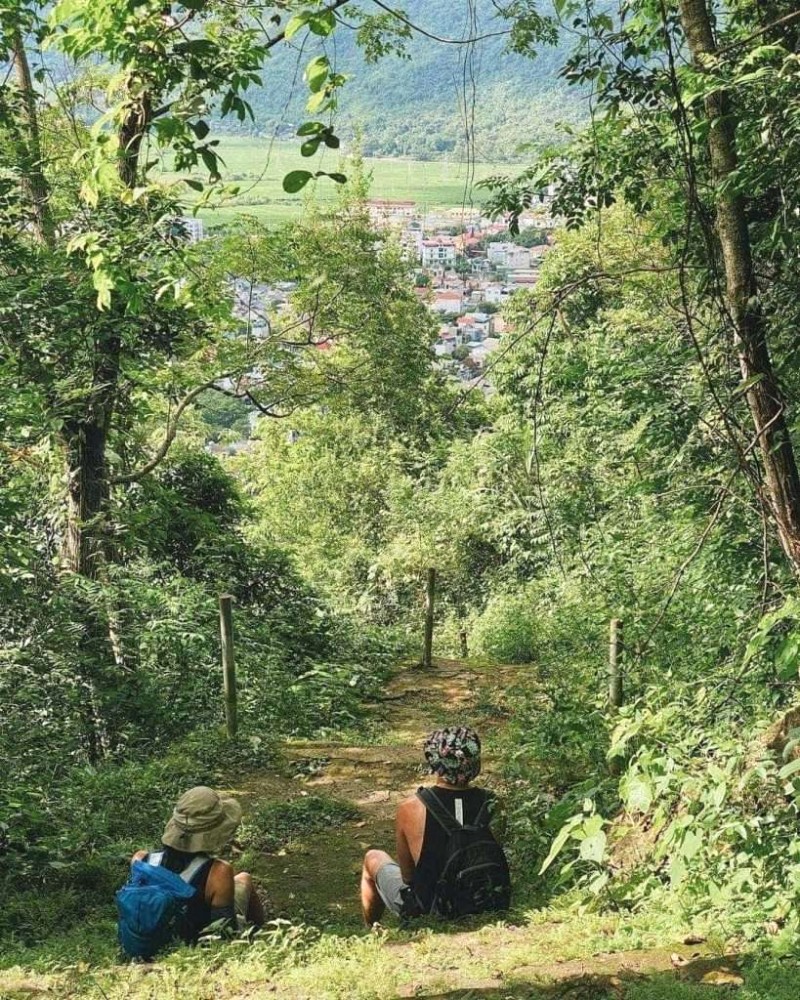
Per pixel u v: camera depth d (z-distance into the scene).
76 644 12.73
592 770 8.66
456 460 29.97
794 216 7.22
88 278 13.82
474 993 4.53
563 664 14.71
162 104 7.37
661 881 6.04
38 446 15.40
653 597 13.23
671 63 5.96
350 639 17.52
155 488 18.05
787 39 8.00
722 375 8.83
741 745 5.84
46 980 5.51
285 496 36.94
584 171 9.41
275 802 9.59
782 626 8.06
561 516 17.38
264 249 17.58
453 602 29.06
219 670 13.82
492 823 8.20
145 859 5.99
